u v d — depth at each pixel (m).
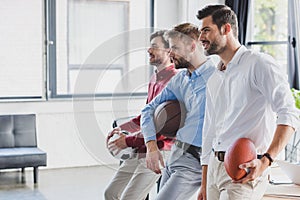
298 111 2.39
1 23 6.72
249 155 2.30
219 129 2.69
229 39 2.55
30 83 6.91
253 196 2.52
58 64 7.05
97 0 7.23
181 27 2.64
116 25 7.36
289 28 5.96
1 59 6.76
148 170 2.69
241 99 2.50
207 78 2.54
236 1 6.90
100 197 5.63
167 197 2.96
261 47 6.79
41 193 5.78
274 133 2.40
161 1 7.55
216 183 2.63
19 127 6.71
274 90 2.38
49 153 7.07
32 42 6.87
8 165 6.12
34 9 6.84
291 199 2.85
